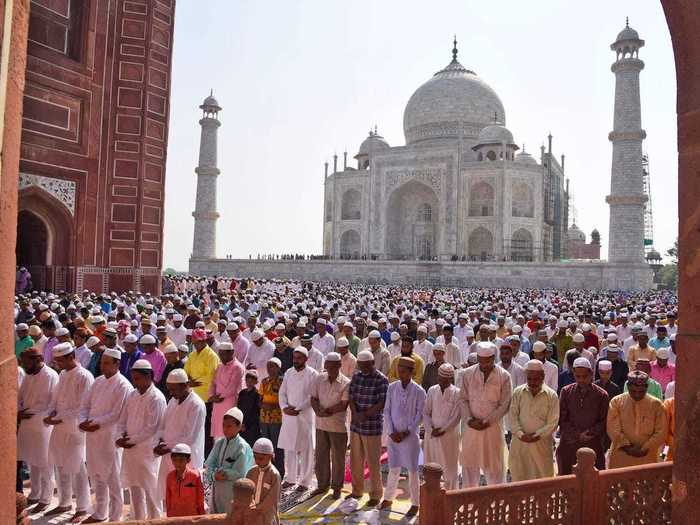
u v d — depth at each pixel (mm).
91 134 20969
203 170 53562
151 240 22891
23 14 2311
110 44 21703
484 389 6449
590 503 4148
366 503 6590
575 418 6176
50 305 15008
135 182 22266
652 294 35500
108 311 16641
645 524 4324
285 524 5953
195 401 5996
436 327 13156
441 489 3768
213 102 53438
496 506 3936
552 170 58469
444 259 51781
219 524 3363
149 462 5996
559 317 17391
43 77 19125
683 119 2811
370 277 49125
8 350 2221
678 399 2746
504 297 31328
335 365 6770
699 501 2598
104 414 6121
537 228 52781
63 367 6465
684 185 2785
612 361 8977
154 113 23016
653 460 5738
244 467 5203
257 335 9977
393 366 8906
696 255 2703
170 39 23734
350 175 59406
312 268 51438
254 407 7477
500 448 6484
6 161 2166
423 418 6691
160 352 8766
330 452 7000
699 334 2654
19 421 6625
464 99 60406
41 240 20641
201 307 17922
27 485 7348
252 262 53656
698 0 2727
